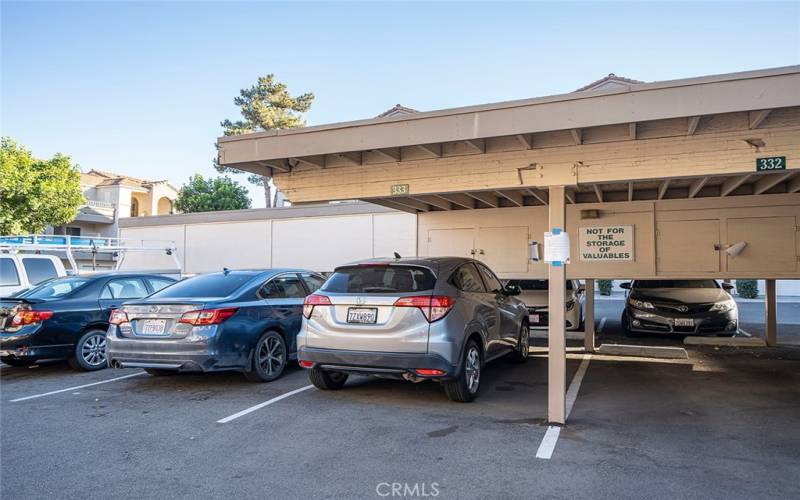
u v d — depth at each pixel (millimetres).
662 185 7746
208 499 3658
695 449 4520
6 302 7809
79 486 3887
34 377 7742
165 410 5848
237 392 6617
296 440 4812
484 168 5766
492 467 4148
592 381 7137
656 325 10625
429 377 5566
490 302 6918
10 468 4230
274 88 40938
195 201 35656
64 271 10367
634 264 8508
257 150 6230
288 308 7555
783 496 3617
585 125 4707
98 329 8273
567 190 8070
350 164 6578
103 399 6367
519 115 4941
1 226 21656
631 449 4523
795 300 21312
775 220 7926
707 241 8195
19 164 22109
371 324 5734
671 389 6676
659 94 4488
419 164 6172
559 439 4785
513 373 7703
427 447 4598
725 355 9086
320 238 17859
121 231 22359
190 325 6410
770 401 6086
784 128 4695
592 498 3619
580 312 12430
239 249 19516
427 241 9867
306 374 7688
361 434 4953
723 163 4844
